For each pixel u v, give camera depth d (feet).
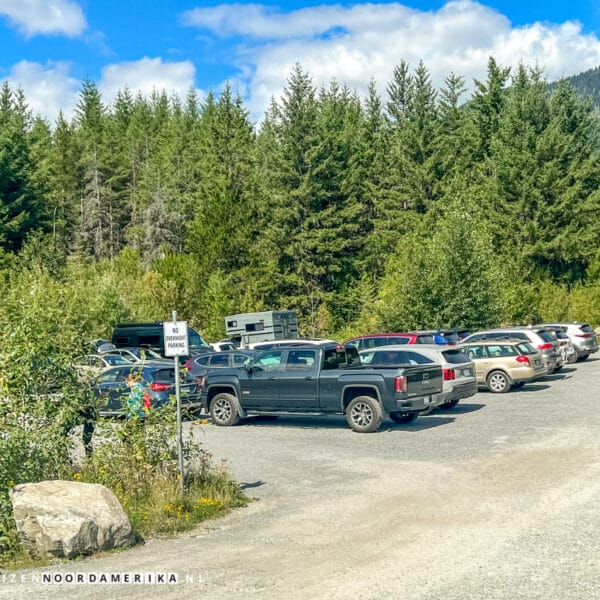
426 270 110.11
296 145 198.80
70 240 267.59
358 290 191.52
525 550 26.09
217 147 254.68
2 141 220.02
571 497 33.37
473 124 236.43
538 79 226.17
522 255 191.93
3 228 204.13
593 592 21.79
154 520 32.14
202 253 180.86
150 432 36.96
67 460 36.91
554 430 51.96
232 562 26.37
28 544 28.14
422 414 65.05
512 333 85.56
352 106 277.85
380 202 219.82
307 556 26.63
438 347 63.05
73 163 293.64
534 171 199.62
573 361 107.45
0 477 31.91
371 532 29.48
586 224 199.93
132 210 290.97
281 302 190.80
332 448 50.06
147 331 110.22
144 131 345.10
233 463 46.29
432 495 35.32
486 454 44.75
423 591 22.41
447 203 202.69
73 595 23.70
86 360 39.01
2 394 34.04
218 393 63.31
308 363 58.90
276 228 192.95
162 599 22.85
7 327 35.96
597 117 229.66
